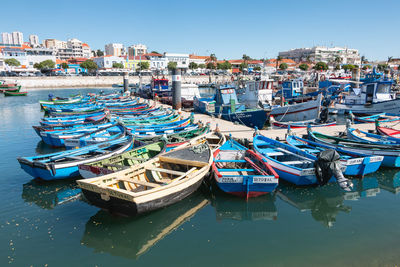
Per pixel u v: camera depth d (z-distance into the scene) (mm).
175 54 130375
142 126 20859
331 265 7188
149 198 8641
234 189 10555
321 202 10969
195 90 39781
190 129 19719
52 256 7719
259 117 23750
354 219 9609
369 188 12188
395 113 27219
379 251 7754
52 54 123938
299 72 86812
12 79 80750
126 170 10211
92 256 7766
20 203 10773
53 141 18375
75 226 9195
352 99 31641
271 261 7410
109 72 109500
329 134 19453
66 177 12312
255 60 138000
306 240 8383
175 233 8898
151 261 7539
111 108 32750
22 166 12391
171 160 11680
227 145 14633
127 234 8828
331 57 148750
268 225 9320
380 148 14438
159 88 44625
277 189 11969
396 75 66500
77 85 92188
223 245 8195
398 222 9352
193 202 11055
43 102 36094
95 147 14633
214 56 125375
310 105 24391
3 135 22469
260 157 12344
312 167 12188
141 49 160625
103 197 8641
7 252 7824
